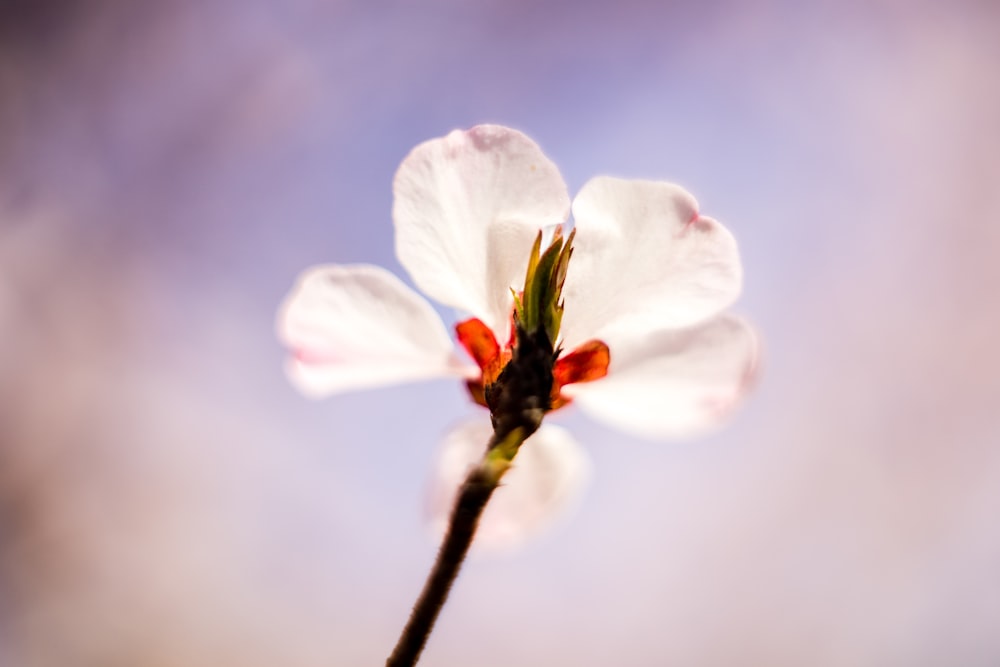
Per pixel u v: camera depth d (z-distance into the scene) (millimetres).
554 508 176
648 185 160
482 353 161
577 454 176
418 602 145
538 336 153
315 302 164
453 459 174
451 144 160
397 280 163
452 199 160
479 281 160
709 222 160
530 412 151
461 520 146
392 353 164
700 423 165
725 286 160
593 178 160
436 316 163
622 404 165
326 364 165
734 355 162
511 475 175
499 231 159
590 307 160
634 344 161
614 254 160
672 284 160
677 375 162
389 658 145
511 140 160
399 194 160
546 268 154
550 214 159
